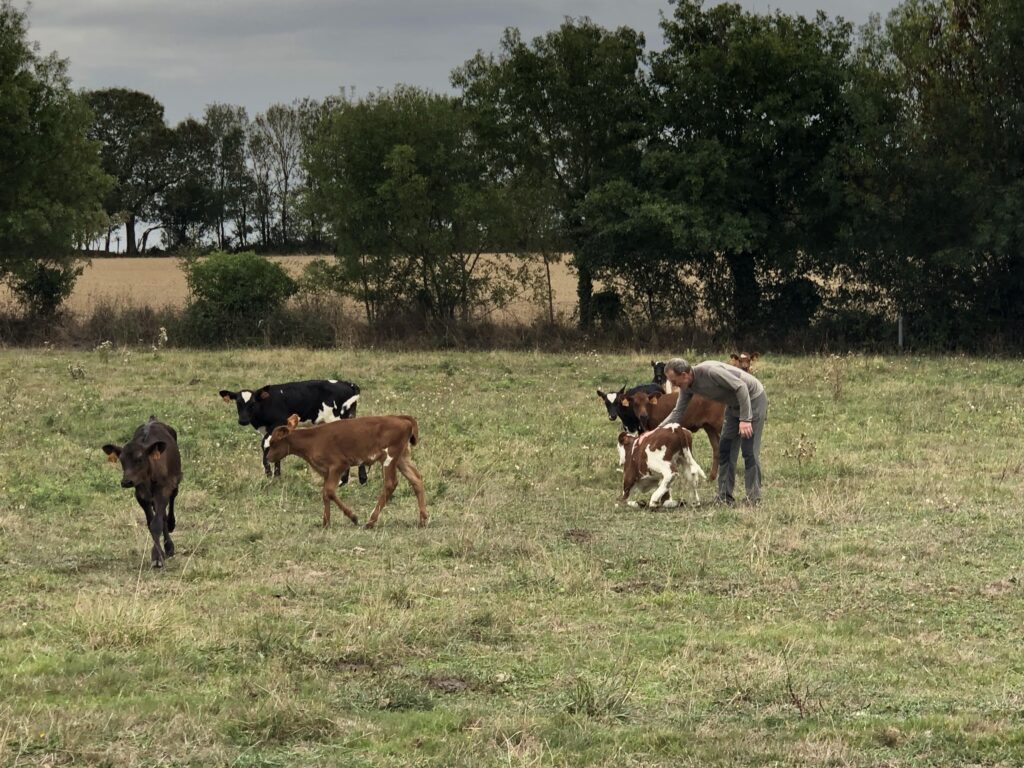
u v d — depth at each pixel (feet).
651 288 116.26
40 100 115.03
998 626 28.66
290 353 98.22
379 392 73.46
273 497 45.24
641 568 34.50
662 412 50.31
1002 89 98.68
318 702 22.98
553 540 38.04
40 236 114.62
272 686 23.95
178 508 43.01
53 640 27.25
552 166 118.01
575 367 89.45
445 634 27.96
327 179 115.44
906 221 102.58
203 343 110.01
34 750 20.42
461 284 115.65
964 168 99.96
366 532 39.58
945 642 27.32
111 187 122.31
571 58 114.83
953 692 23.95
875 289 110.11
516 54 115.14
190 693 23.59
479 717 22.43
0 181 113.19
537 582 33.04
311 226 118.83
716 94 108.47
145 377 79.92
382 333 113.80
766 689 24.04
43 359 91.66
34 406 63.46
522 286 120.57
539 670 25.46
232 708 22.58
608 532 39.09
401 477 48.26
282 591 31.86
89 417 60.70
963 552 35.68
